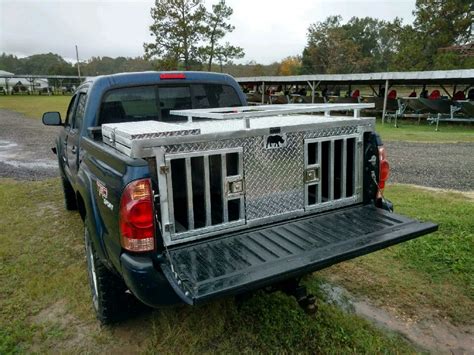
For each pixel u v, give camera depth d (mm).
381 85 22203
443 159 9266
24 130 16422
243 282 2031
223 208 2471
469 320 2975
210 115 2537
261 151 2523
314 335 2770
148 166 2154
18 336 2832
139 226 2143
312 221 2775
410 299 3238
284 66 74000
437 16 44125
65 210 5637
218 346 2682
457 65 38219
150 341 2758
